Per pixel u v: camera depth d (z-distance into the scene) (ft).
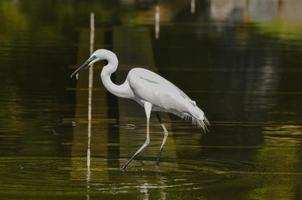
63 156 42.52
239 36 91.66
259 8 120.37
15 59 73.61
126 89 42.60
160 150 41.39
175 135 48.01
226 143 46.39
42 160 41.57
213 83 65.51
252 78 67.97
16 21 100.53
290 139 47.70
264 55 79.36
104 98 58.23
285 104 58.18
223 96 60.54
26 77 65.72
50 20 101.86
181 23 102.06
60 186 36.81
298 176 39.34
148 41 84.43
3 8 113.50
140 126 49.85
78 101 57.16
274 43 87.04
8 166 40.29
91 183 37.42
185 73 69.41
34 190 36.04
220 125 51.16
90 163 41.24
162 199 34.99
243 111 55.57
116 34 89.25
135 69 42.45
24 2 121.39
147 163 41.50
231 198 35.32
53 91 60.59
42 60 73.31
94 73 67.56
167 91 41.39
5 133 47.57
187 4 123.13
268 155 43.68
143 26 97.66
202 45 84.74
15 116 52.24
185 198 35.19
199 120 40.91
